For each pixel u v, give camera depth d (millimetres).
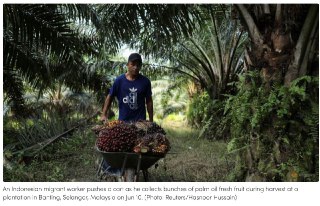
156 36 4562
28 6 5270
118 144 2996
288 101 3014
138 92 3795
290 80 3135
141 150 2951
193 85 9539
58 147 5512
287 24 3139
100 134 3170
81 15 5398
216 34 6906
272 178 3174
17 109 7461
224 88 7578
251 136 3299
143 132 3193
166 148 3033
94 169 4426
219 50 7199
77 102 9148
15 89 7219
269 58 3211
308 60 3141
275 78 3176
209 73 7656
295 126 3135
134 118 3822
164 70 8500
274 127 3170
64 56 5906
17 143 5344
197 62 8148
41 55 6324
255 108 3168
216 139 6230
